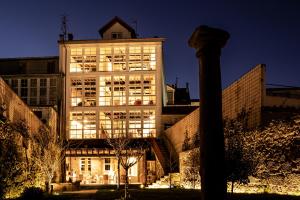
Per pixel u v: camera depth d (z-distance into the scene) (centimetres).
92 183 3506
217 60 434
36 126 2741
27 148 2362
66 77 3872
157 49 3900
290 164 1579
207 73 430
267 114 1784
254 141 1809
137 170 3475
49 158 2592
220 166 416
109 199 1858
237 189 1848
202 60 436
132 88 3884
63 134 3759
